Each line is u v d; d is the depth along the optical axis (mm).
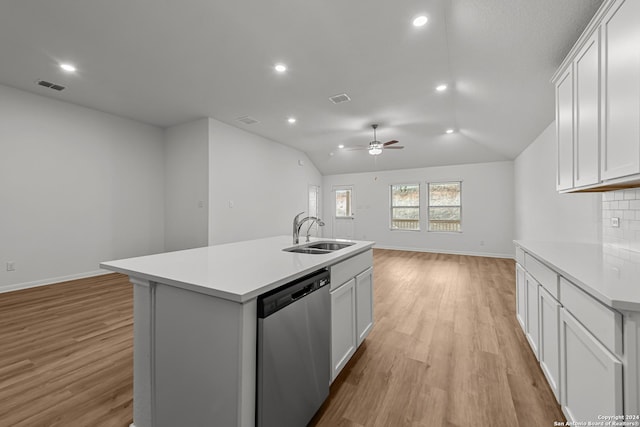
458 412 1529
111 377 1827
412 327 2631
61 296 3428
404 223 7605
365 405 1590
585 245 2305
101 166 4457
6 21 2305
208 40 2547
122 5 2121
